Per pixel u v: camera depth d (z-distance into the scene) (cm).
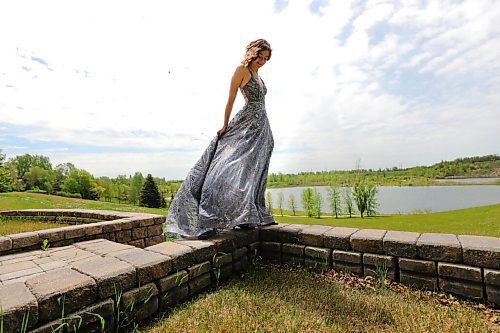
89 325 195
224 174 368
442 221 2289
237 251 346
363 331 216
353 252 323
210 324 222
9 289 182
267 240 382
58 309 179
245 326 217
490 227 1558
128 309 220
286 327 215
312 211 5028
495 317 233
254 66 397
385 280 301
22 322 161
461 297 265
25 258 379
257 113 396
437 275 278
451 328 215
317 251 343
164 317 240
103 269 220
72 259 366
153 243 567
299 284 301
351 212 5288
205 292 291
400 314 238
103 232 504
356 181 5056
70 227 488
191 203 390
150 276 239
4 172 5891
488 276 252
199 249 291
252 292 282
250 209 346
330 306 254
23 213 809
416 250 288
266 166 405
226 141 399
